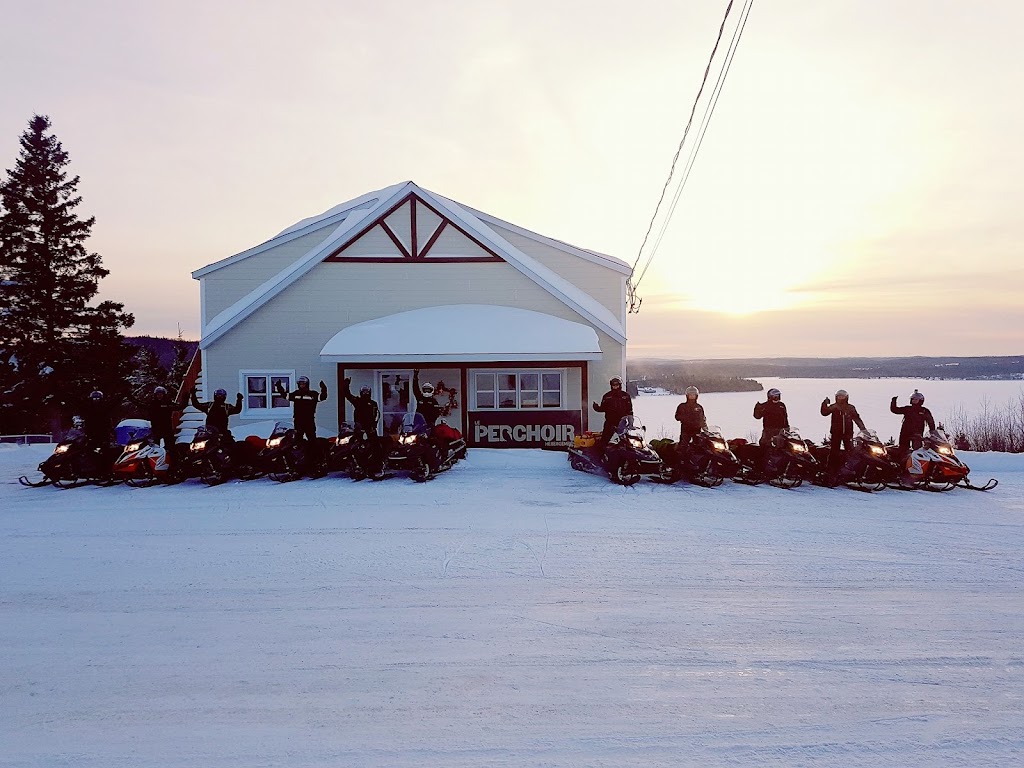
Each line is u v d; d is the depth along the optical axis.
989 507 10.26
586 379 17.00
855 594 6.38
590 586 6.57
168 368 42.66
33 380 35.03
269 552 7.73
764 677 4.69
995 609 6.01
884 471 11.30
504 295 18.91
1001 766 3.69
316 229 20.17
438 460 12.73
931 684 4.60
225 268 19.91
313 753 3.80
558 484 12.01
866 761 3.72
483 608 6.00
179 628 5.57
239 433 16.98
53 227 36.97
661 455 12.50
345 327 18.69
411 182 18.81
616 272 20.38
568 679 4.66
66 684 4.62
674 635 5.41
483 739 3.93
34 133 38.09
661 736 3.95
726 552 7.73
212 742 3.92
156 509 10.01
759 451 12.23
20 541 8.23
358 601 6.18
